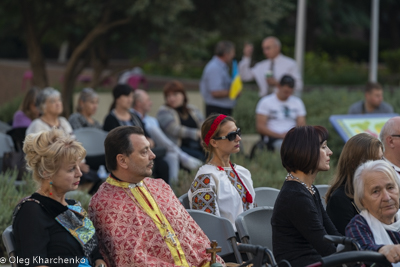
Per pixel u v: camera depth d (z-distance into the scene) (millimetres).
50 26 18953
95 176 9820
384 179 4977
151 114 19125
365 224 5051
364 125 10883
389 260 4324
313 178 5422
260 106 13047
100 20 17656
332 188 5895
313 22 42125
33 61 18719
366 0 43375
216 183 6246
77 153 4887
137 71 23703
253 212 5875
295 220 5113
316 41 45156
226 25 18609
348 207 5629
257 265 4344
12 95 29203
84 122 10766
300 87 15875
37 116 10305
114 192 5375
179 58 19719
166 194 5703
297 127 5426
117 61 40156
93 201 5383
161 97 19219
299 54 17922
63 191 4906
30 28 18406
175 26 17656
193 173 9586
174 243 5309
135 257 5078
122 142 5320
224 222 5742
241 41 19078
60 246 4758
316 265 4039
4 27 20234
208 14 18438
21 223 4695
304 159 5242
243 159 10500
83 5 16766
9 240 4797
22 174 8961
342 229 5605
